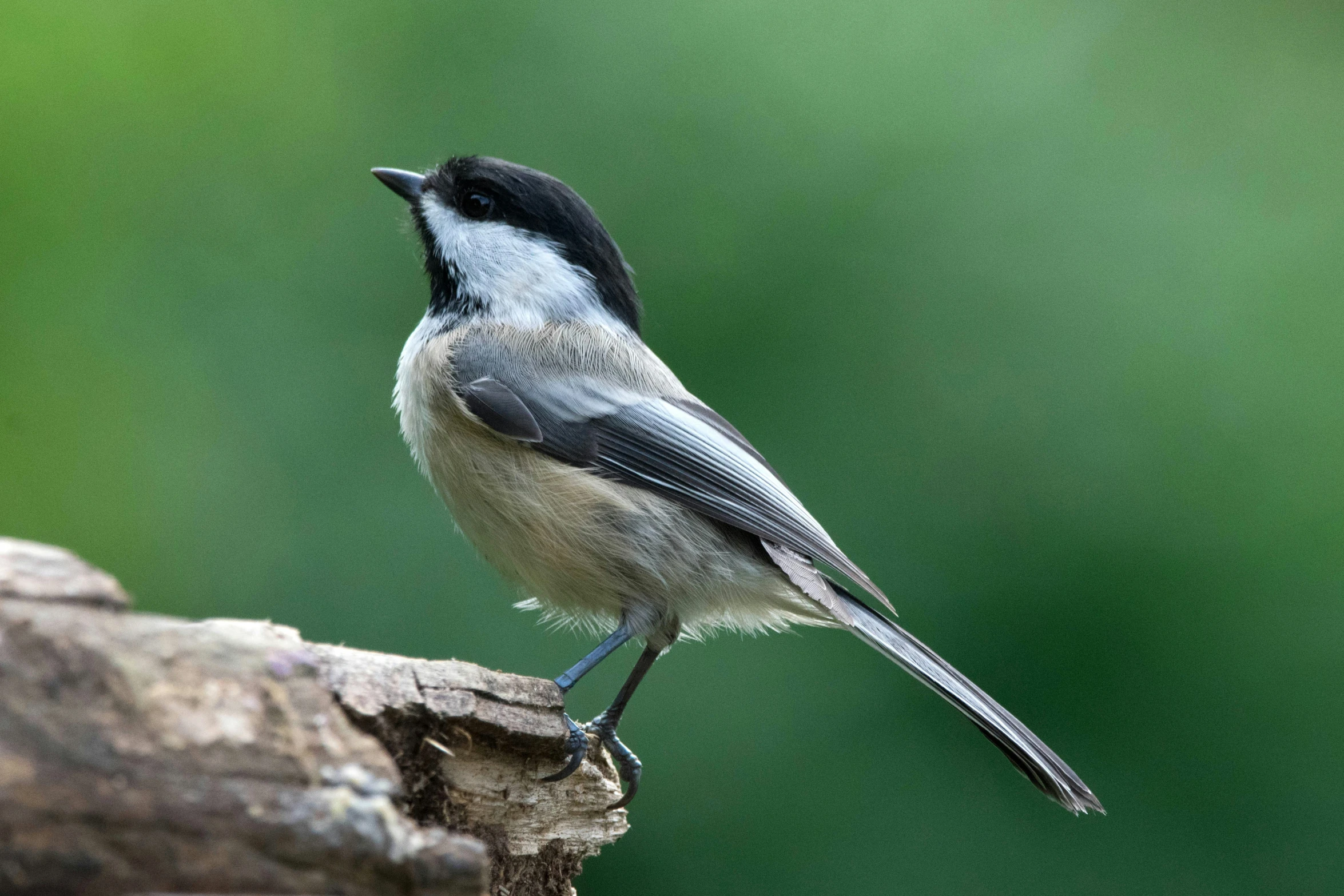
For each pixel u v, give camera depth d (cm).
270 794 353
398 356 1162
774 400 1107
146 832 332
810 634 1052
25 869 314
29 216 1188
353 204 1205
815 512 1077
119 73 1223
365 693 437
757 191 1150
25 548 351
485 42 1227
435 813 477
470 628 1064
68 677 334
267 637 390
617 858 1016
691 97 1182
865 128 1154
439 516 1101
